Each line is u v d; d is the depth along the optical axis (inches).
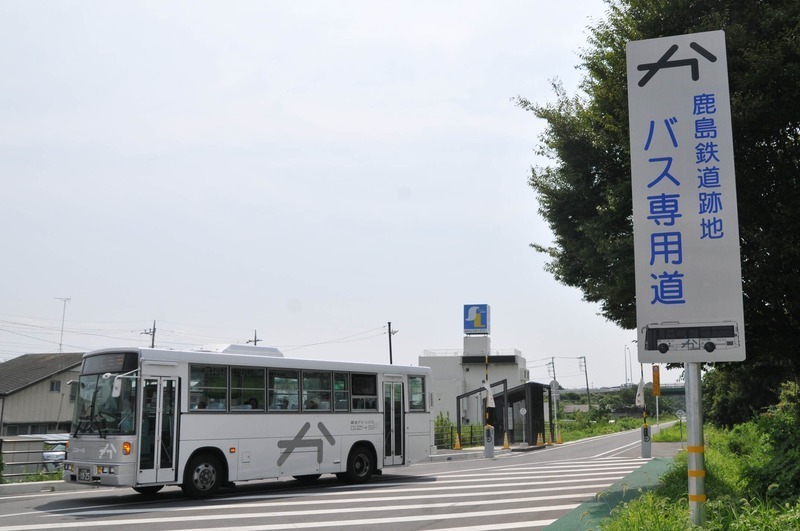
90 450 602.2
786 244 461.4
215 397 652.1
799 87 446.9
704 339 302.2
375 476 857.5
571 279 664.4
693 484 304.0
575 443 1974.7
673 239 310.7
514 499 604.4
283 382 709.3
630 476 780.6
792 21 459.5
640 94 322.7
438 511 535.2
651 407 4591.5
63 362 1974.7
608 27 553.0
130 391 597.0
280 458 691.4
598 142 564.4
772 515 302.0
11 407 1779.0
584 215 617.6
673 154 315.3
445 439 1649.9
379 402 794.8
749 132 476.1
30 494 703.1
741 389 1534.2
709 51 316.2
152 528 460.8
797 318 517.3
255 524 476.4
